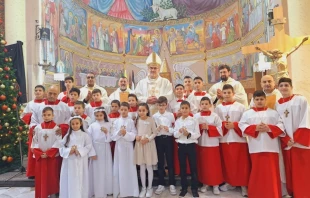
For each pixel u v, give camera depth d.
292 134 3.52
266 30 8.45
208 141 4.07
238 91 4.93
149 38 14.21
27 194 4.29
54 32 9.22
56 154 3.92
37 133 3.94
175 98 5.12
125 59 13.66
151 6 14.25
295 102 3.57
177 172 4.52
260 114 3.73
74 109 4.32
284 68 4.21
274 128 3.55
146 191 4.07
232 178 3.97
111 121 4.46
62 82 8.86
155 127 4.20
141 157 4.04
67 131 4.10
